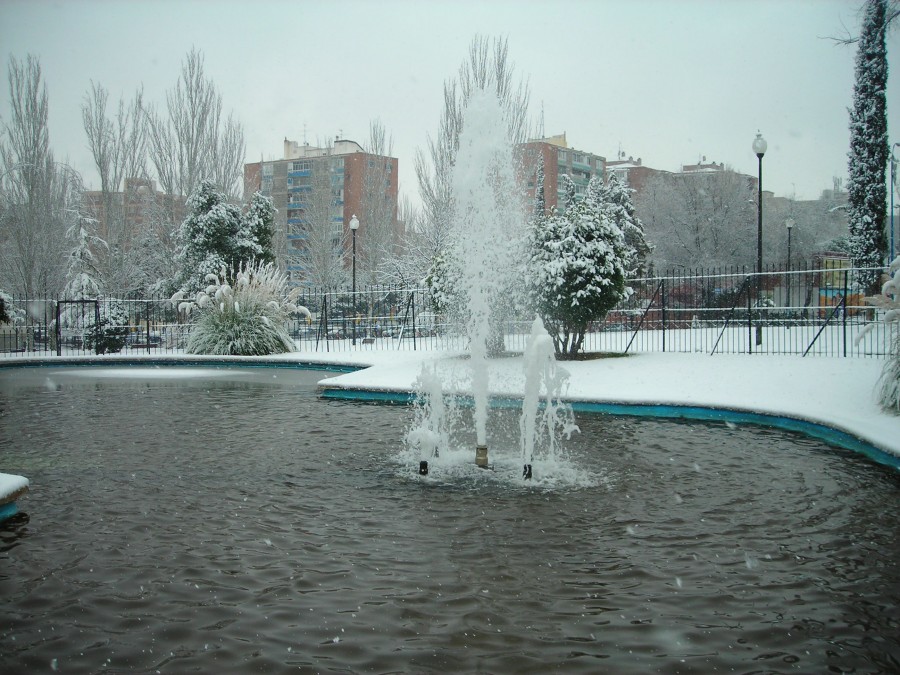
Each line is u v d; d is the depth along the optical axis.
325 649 3.28
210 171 30.27
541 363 6.55
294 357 17.19
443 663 3.15
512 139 24.31
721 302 23.08
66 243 29.61
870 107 20.11
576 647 3.29
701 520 5.14
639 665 3.13
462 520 5.16
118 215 29.62
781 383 10.65
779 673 3.07
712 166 59.88
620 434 8.42
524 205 14.41
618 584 4.00
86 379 15.06
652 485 6.11
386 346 19.55
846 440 7.64
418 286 23.31
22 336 25.30
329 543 4.67
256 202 25.41
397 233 37.62
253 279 19.34
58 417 9.87
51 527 5.01
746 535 4.82
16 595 3.88
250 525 5.05
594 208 14.35
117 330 21.69
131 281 32.12
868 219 20.23
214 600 3.80
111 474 6.52
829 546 4.61
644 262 30.27
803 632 3.44
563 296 13.62
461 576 4.12
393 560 4.36
